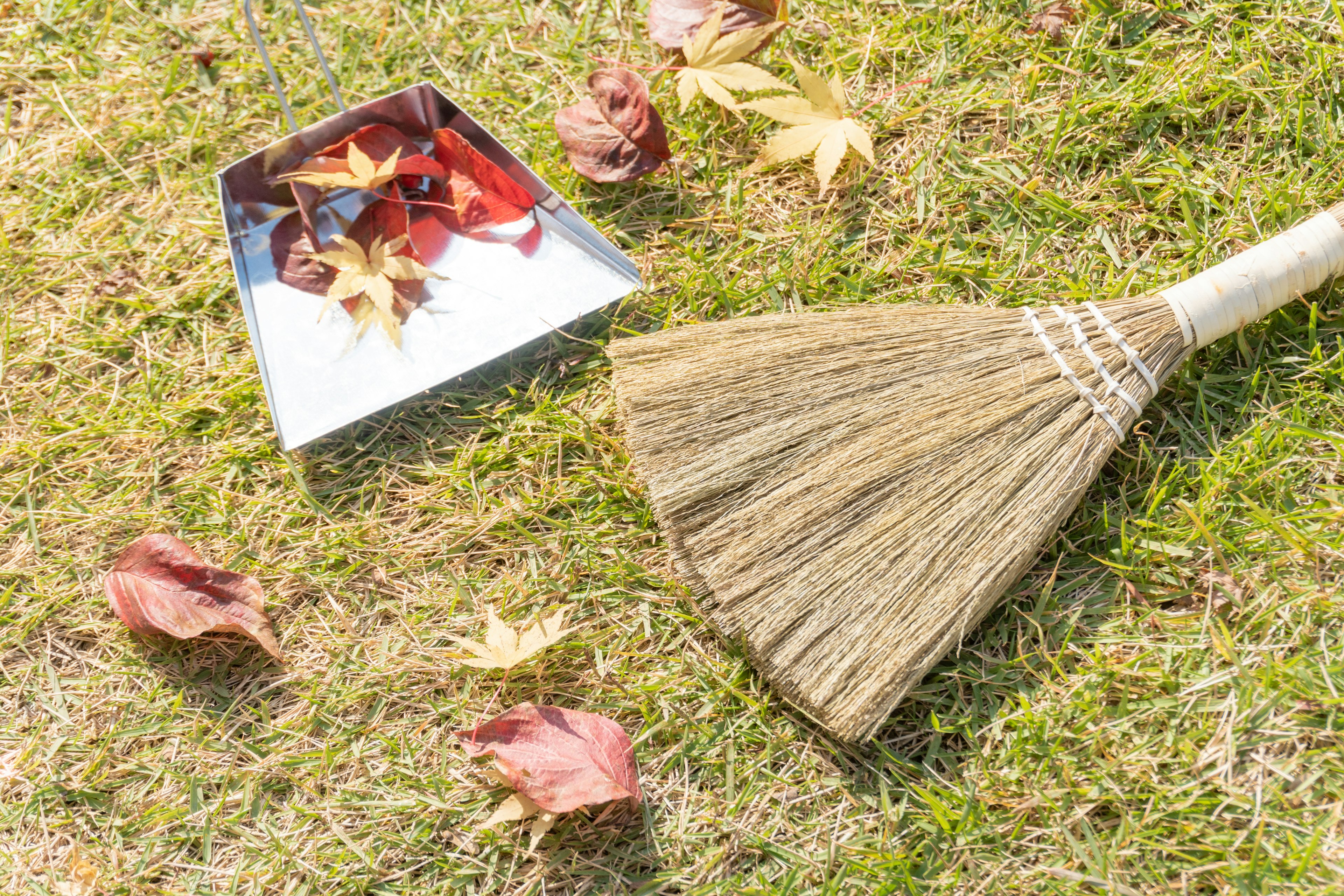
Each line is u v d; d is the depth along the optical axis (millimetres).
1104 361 1322
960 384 1327
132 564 1354
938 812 1301
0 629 1377
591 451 1391
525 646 1327
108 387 1429
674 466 1330
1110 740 1313
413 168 1407
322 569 1378
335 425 1374
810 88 1408
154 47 1515
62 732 1356
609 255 1408
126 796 1342
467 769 1336
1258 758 1300
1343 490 1341
